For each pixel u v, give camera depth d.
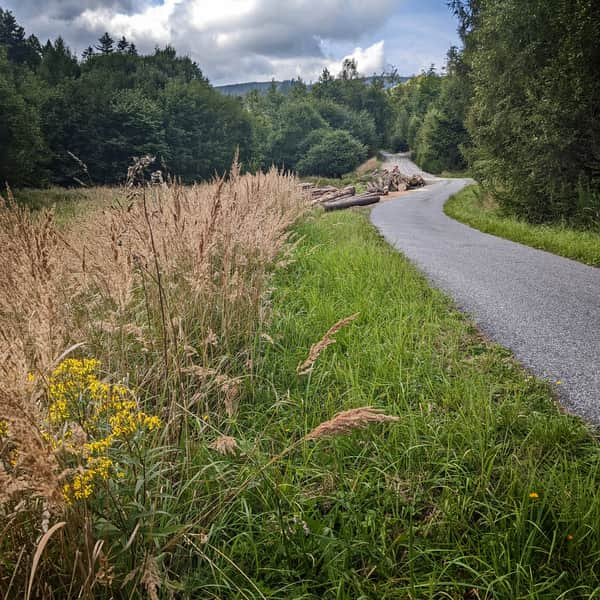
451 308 5.84
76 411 1.76
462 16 27.81
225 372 3.54
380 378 3.72
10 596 1.65
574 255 9.83
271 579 2.06
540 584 1.94
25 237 2.57
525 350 4.51
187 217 3.65
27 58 89.88
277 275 6.86
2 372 1.52
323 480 2.64
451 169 71.00
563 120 13.91
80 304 2.95
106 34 110.06
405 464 2.79
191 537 2.11
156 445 2.39
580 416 3.32
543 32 14.73
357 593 1.96
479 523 2.34
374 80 144.12
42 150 43.59
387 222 16.06
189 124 72.31
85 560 1.68
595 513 2.23
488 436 2.95
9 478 1.39
